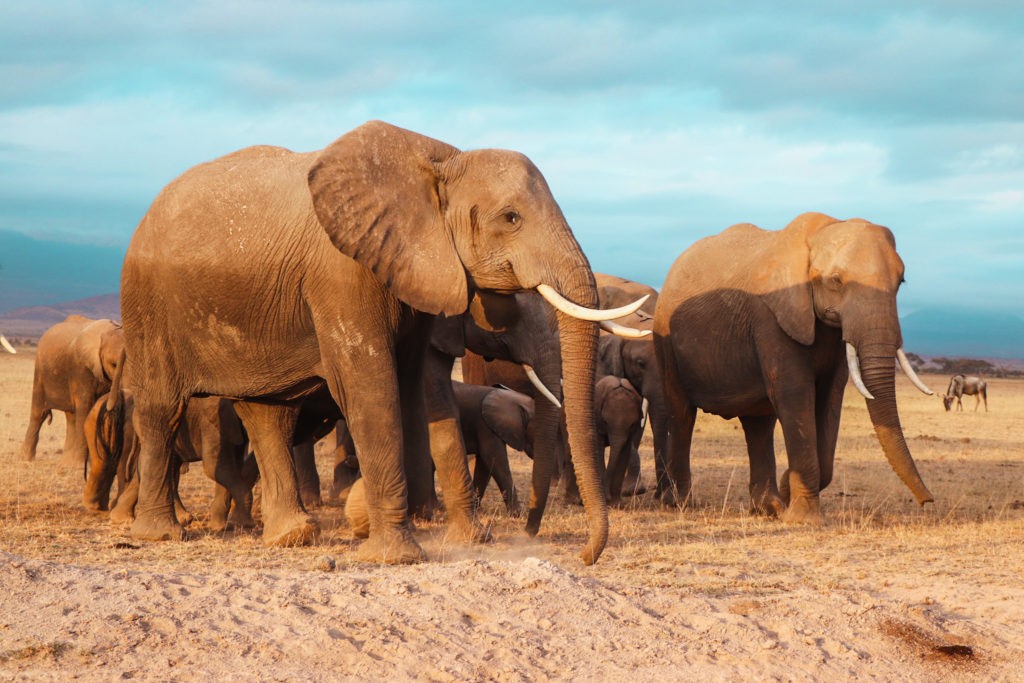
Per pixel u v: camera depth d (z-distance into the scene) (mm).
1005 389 107062
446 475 13586
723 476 23281
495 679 7609
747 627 8992
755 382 18016
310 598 8625
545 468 14531
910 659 8828
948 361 197750
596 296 12016
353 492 13367
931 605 10414
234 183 13227
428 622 8336
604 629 8664
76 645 7484
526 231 12047
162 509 13750
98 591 8297
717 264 19172
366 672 7492
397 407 12328
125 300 13945
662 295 20250
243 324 12992
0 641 7457
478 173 12266
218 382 13445
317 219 12531
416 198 12156
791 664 8383
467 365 21484
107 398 15898
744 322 18109
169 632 7801
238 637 7828
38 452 26266
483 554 12664
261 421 13625
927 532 15367
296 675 7301
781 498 17906
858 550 13867
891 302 16516
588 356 11859
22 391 49031
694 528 15789
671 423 19656
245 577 9070
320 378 13195
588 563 11148
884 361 16297
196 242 13180
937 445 32969
